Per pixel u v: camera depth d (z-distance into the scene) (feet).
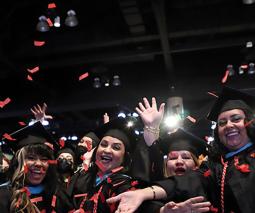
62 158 15.30
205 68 33.81
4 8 25.00
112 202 7.56
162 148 10.07
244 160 8.36
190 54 32.30
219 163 8.73
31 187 10.07
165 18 23.71
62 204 10.39
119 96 34.24
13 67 29.81
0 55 27.61
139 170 9.11
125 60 31.78
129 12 23.29
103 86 34.83
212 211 8.04
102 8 26.45
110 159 10.18
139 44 28.35
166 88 33.65
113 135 10.40
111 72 34.96
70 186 11.45
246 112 8.83
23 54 28.27
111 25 27.02
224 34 28.02
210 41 27.32
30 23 27.71
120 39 26.71
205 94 31.91
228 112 8.83
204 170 8.73
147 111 9.90
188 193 7.78
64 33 27.81
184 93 32.45
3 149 13.41
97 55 28.63
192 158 9.64
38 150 10.11
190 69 34.01
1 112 36.06
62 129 42.32
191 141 9.77
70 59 28.94
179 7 25.93
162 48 27.17
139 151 9.44
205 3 25.61
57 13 25.22
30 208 9.38
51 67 32.09
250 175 7.96
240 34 27.63
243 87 30.04
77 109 35.65
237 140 8.57
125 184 9.34
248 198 7.72
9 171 10.26
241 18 24.94
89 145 12.86
